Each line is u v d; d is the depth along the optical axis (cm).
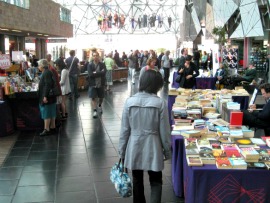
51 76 712
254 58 1658
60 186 461
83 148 635
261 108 600
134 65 1848
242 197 316
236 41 1862
